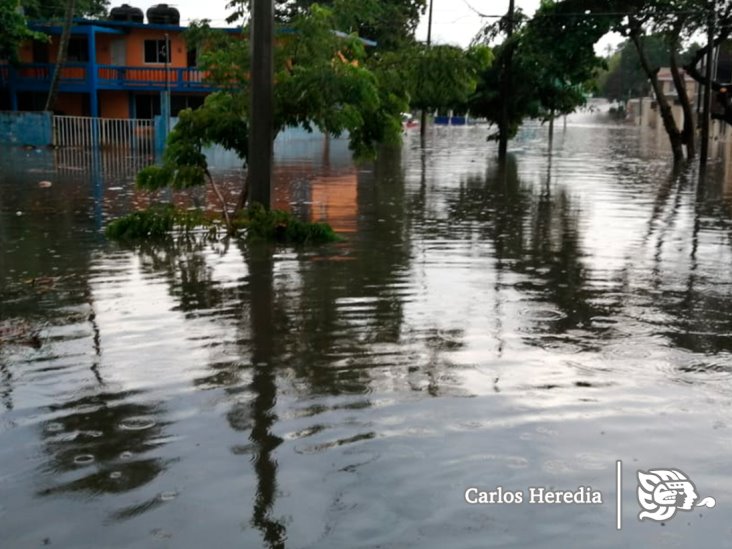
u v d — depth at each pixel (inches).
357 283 331.0
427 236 456.4
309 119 473.7
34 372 219.6
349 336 254.7
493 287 327.0
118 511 146.3
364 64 489.1
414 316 279.4
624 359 233.9
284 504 148.8
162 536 138.2
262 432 180.1
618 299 309.0
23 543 135.9
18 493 153.0
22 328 262.1
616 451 171.0
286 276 343.3
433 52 479.2
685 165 1042.7
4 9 1258.6
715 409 195.2
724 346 247.9
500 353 238.2
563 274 354.9
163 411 192.4
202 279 336.5
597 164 1048.2
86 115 1498.5
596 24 1083.3
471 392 205.5
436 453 169.3
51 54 1456.7
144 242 424.5
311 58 461.1
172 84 1435.8
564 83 1298.0
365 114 482.3
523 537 138.6
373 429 181.8
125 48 1457.9
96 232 456.1
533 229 489.4
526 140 1723.7
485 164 1028.5
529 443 174.7
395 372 220.8
